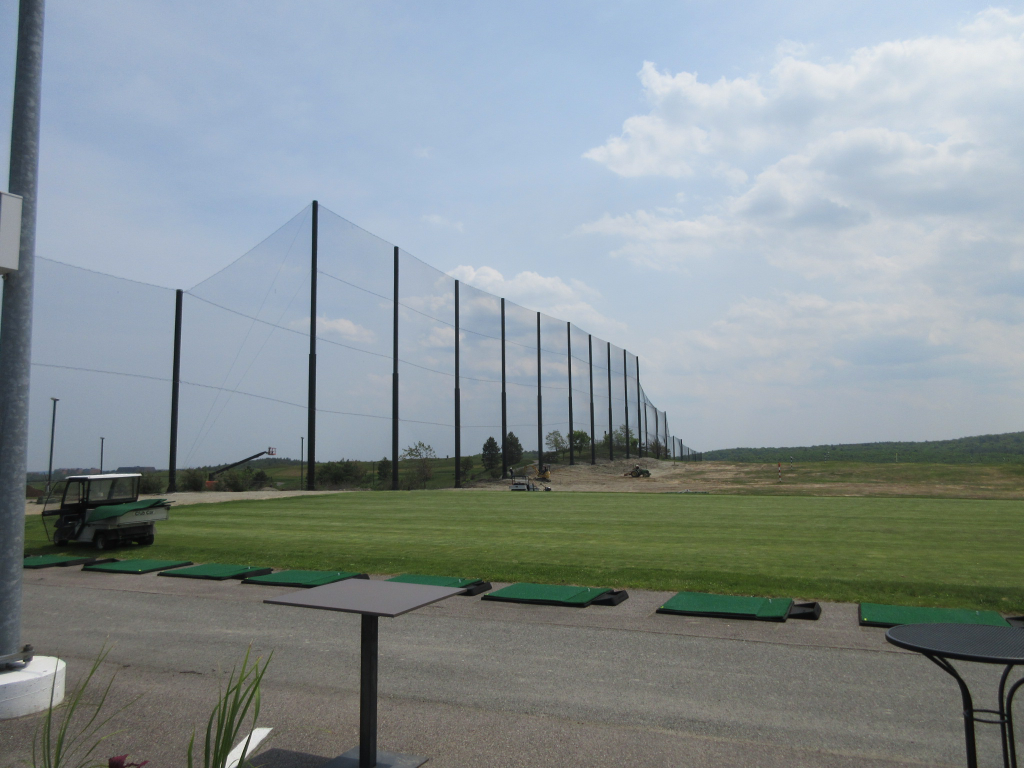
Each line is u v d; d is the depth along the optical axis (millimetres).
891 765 4070
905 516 18859
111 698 5449
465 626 7480
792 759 4168
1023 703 4984
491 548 12891
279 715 5035
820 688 5395
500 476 47281
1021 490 32656
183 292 31453
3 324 5309
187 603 8961
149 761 4262
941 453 123812
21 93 5426
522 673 5887
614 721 4812
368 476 42812
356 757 4223
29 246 5379
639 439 74938
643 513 20156
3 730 4770
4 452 5266
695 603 8281
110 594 9609
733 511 20703
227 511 21734
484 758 4246
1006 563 10828
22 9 5449
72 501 14125
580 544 13383
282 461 38125
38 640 7262
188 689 5652
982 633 2723
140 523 13969
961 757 4148
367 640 4012
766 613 7672
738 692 5344
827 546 12906
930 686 5391
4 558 5266
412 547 13148
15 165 5359
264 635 7301
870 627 7270
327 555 12172
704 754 4254
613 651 6496
